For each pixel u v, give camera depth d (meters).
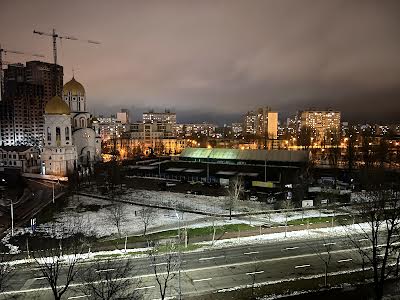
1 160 159.75
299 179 101.12
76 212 85.88
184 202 93.44
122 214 82.62
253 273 50.28
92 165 153.38
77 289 45.56
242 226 71.81
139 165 148.38
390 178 109.81
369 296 43.03
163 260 54.97
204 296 43.72
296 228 70.25
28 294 44.31
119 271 50.59
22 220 80.62
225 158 133.12
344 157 162.88
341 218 76.12
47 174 142.88
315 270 51.12
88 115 170.88
